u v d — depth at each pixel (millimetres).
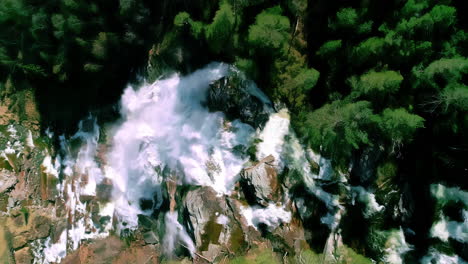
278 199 22531
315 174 22125
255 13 20328
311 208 22203
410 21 15844
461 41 15836
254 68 21609
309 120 20547
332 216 21719
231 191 23844
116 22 24906
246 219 23281
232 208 23484
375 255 20453
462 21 15758
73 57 27156
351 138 18516
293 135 22797
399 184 19766
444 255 19172
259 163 22859
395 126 17297
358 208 21047
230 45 21719
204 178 24594
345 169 21312
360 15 17469
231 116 24531
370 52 17547
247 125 24125
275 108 22969
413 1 15844
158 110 27266
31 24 28266
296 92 21500
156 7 24422
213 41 21922
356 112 18000
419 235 19781
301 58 20766
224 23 20266
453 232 18922
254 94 23094
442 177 18750
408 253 20000
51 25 26797
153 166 27281
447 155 18047
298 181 22484
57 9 26328
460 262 18797
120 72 27812
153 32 25422
